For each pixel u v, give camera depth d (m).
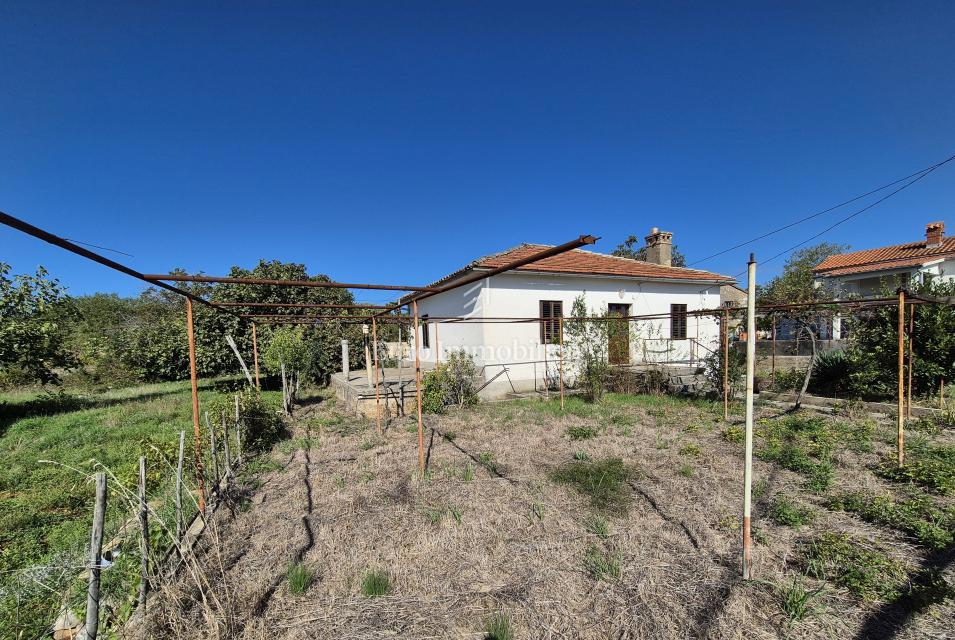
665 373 11.31
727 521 3.56
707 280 13.29
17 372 9.76
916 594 2.51
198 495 4.10
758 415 7.78
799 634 2.29
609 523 3.60
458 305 11.95
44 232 1.84
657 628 2.36
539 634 2.36
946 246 16.33
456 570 2.98
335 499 4.25
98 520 2.03
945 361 7.76
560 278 11.45
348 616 2.53
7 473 5.23
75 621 2.46
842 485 4.27
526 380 10.93
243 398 6.31
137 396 11.84
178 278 3.35
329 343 14.70
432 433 6.96
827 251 29.81
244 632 2.40
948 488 3.93
